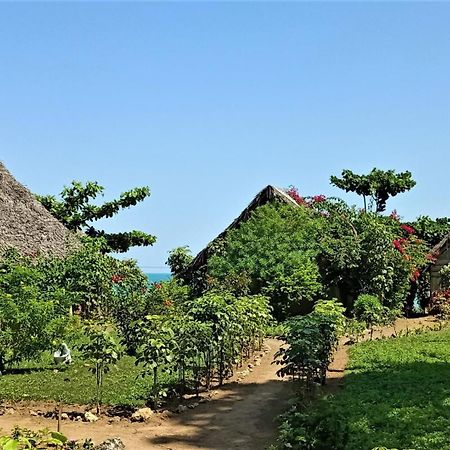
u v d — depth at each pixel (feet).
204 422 36.60
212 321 44.98
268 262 91.50
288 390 44.47
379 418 33.71
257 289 91.15
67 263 79.25
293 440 29.04
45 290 67.62
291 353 40.37
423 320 92.99
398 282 97.35
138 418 36.65
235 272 90.22
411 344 60.64
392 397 38.75
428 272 115.03
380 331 72.79
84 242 98.58
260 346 63.72
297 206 104.17
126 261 95.14
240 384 46.85
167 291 72.69
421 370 47.21
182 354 41.83
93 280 79.20
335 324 45.14
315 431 28.45
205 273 95.25
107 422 36.27
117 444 31.07
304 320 42.09
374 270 93.20
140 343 41.37
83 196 130.62
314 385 42.70
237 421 36.81
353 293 94.79
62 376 48.37
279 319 88.48
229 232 99.35
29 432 27.40
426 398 38.19
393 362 51.03
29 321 50.88
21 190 92.63
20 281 55.62
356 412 35.24
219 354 46.44
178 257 120.06
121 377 47.42
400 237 107.24
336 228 99.66
